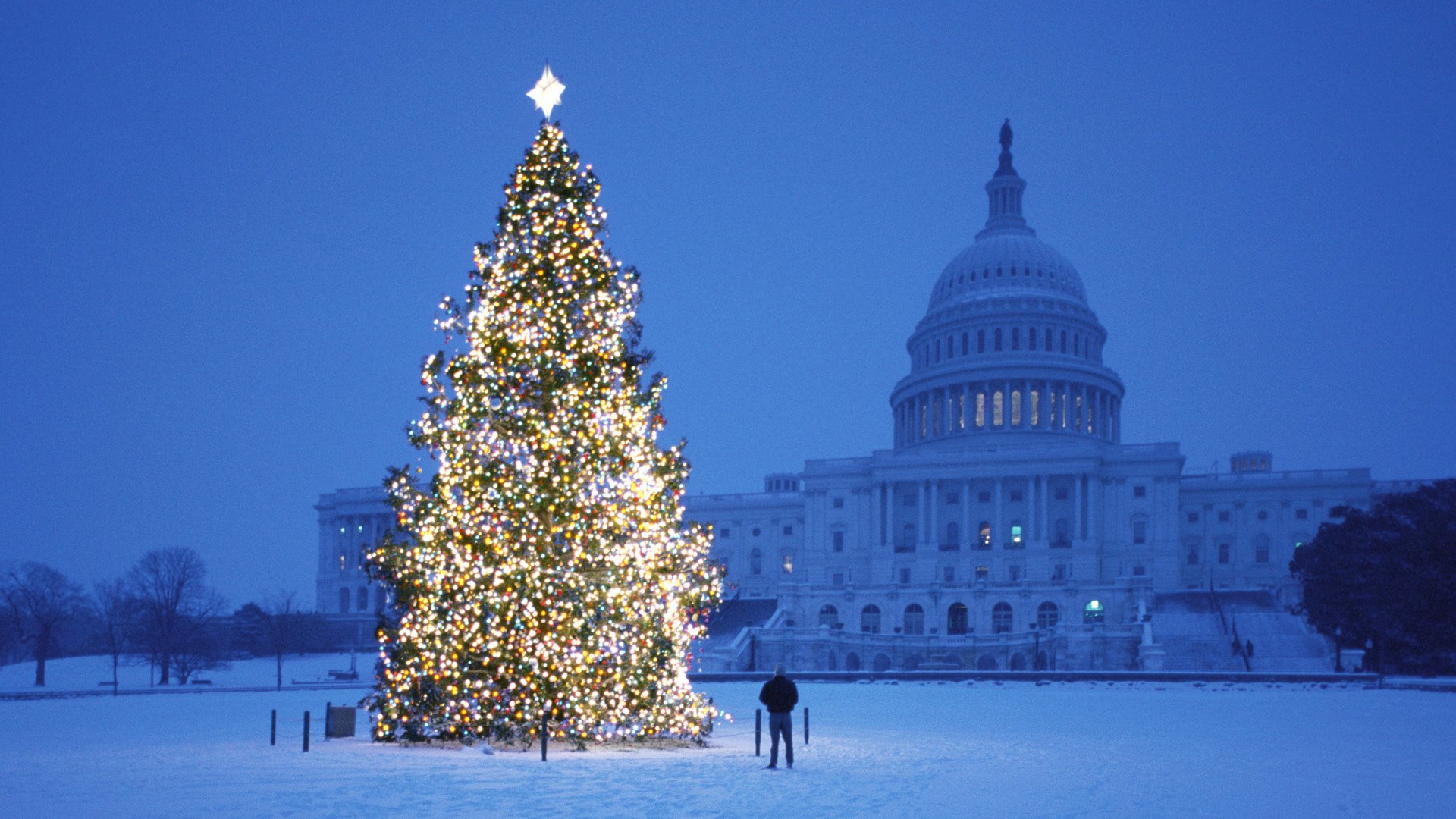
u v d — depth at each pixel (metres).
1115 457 165.38
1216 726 47.97
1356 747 38.62
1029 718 53.53
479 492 35.56
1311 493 170.50
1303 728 47.16
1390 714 55.94
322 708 66.06
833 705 64.81
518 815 21.98
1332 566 110.81
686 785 26.69
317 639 158.50
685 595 37.97
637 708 36.53
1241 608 129.62
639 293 38.41
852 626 144.75
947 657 124.62
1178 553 162.12
